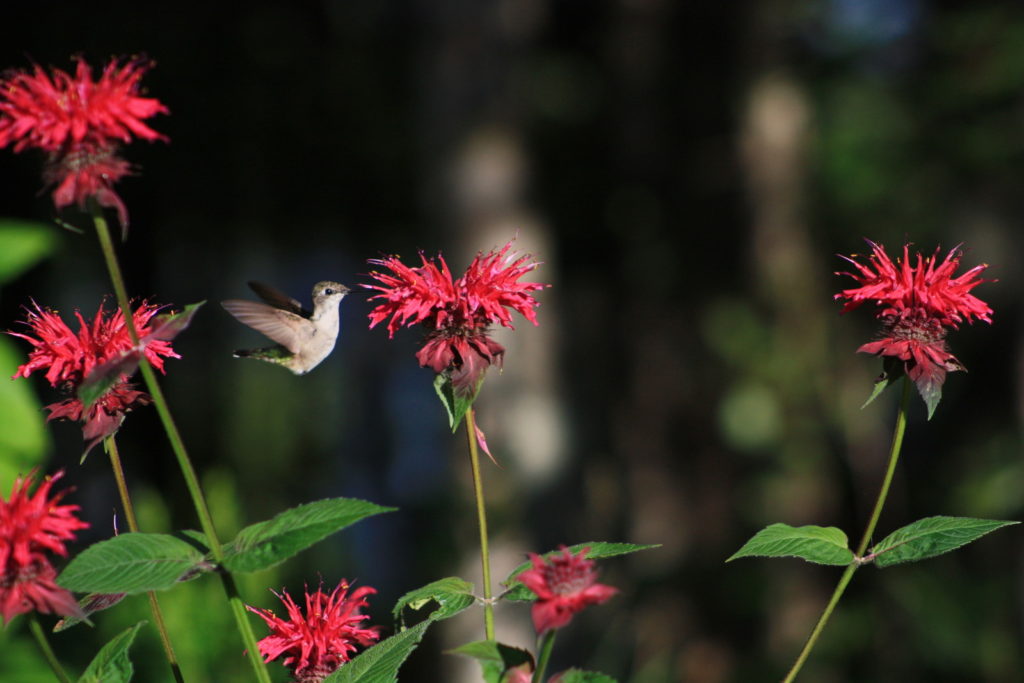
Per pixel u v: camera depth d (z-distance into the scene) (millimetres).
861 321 16250
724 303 16016
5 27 14227
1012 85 14570
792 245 15938
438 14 13195
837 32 17734
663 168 18250
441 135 13320
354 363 22422
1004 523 3504
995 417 14742
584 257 20422
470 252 13289
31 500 2996
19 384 5742
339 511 3150
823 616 3582
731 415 14727
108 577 2992
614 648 13648
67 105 3064
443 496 13664
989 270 14609
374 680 3150
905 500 15094
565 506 13328
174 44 16734
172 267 18719
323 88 18344
